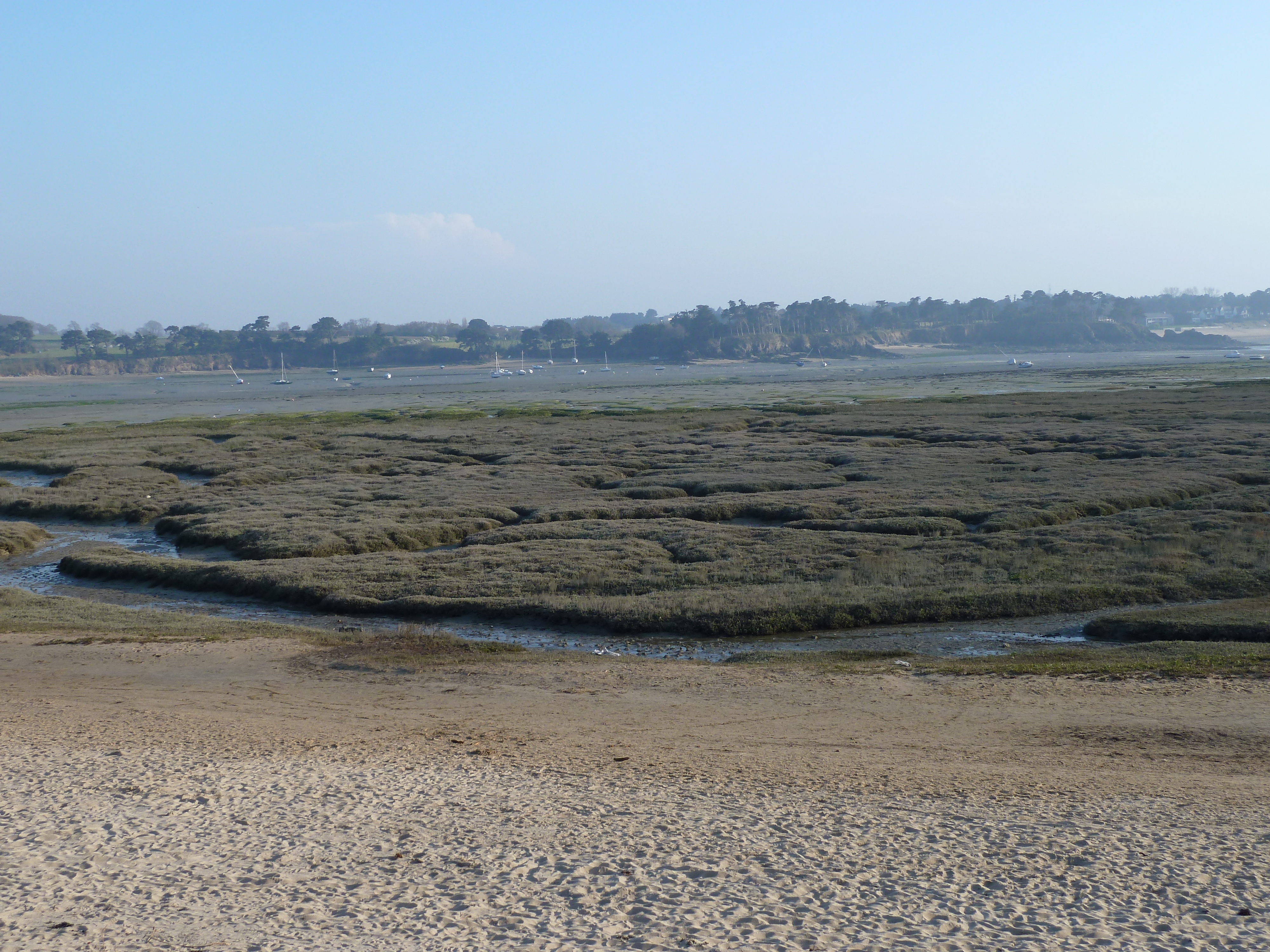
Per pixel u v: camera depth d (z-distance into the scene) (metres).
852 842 12.76
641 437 91.44
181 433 107.69
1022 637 31.20
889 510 51.81
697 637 32.44
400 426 107.94
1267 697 21.48
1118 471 61.88
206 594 40.38
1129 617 31.16
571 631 33.34
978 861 12.04
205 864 12.07
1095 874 11.58
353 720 21.11
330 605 36.91
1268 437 73.69
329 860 12.21
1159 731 19.19
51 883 11.41
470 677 25.72
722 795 14.98
